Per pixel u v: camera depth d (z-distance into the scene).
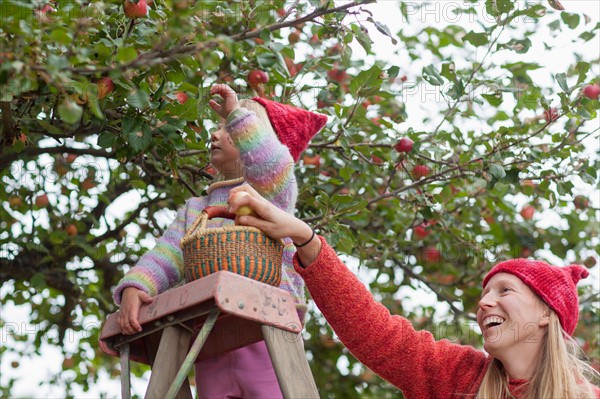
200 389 2.81
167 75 3.20
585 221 5.55
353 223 4.84
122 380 2.64
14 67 2.37
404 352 2.88
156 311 2.57
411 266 5.61
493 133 4.13
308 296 4.87
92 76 3.01
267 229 2.61
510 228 5.66
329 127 4.21
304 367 2.55
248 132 2.73
